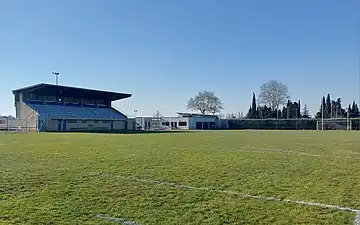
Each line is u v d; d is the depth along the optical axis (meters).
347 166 10.27
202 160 11.59
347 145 19.75
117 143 20.73
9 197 6.02
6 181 7.45
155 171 9.02
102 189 6.72
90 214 5.02
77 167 9.70
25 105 54.53
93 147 17.22
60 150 15.27
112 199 5.93
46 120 51.12
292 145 19.61
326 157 12.84
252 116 88.56
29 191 6.49
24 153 13.77
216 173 8.75
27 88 54.16
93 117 59.44
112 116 64.50
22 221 4.67
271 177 8.20
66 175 8.29
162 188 6.87
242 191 6.62
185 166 10.04
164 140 24.55
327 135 35.69
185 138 27.97
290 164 10.66
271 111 86.06
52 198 5.96
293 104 90.00
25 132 43.47
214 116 79.31
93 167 9.71
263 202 5.76
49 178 7.85
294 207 5.44
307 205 5.56
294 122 68.19
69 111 57.94
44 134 36.59
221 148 17.03
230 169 9.47
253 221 4.71
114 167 9.73
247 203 5.69
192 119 75.38
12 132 43.38
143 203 5.67
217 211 5.20
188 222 4.68
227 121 76.19
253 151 15.34
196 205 5.55
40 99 57.91
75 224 4.57
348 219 4.80
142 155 13.15
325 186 7.14
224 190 6.71
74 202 5.69
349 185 7.26
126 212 5.14
